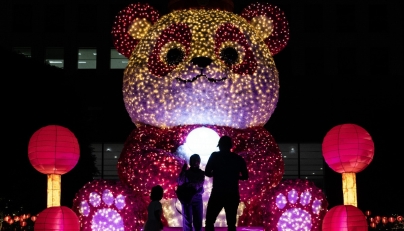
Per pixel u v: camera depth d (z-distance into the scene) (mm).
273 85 11164
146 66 10914
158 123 10906
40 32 33938
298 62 33812
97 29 33875
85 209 10547
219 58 10758
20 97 20469
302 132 31141
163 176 10406
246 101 10766
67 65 33562
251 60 10914
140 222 10672
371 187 27531
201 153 10320
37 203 20547
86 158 23828
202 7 11680
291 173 30625
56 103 21953
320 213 10656
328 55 34062
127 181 10844
